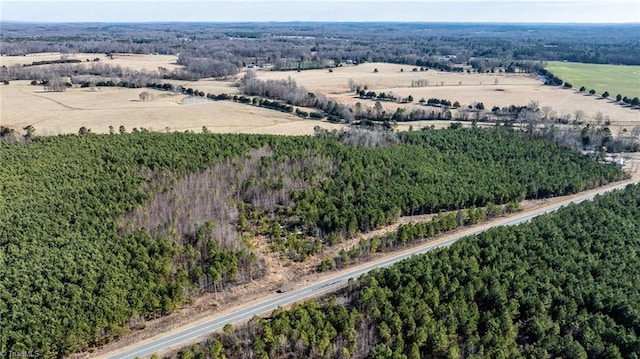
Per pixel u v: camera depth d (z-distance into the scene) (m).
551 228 106.44
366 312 83.81
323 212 116.94
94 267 88.88
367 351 75.69
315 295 91.81
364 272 99.50
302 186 130.00
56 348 75.31
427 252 99.75
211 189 123.25
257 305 88.75
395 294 84.44
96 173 128.00
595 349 72.75
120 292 83.75
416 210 125.31
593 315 79.38
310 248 107.44
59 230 99.94
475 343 74.62
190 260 95.50
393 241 109.56
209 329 82.25
